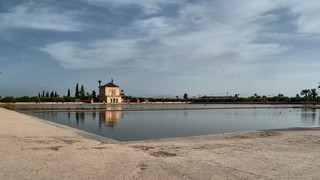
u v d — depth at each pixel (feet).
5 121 65.98
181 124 88.84
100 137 40.70
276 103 427.74
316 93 425.28
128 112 160.86
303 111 190.70
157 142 35.14
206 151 28.43
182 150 28.96
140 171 20.25
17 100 396.57
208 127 80.18
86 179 18.28
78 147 30.71
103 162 23.13
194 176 19.03
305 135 42.68
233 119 113.70
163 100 493.77
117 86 418.92
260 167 21.70
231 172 20.16
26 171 20.17
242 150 29.07
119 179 18.26
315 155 26.63
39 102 400.88
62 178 18.48
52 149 29.25
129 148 30.14
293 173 20.10
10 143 32.89
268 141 36.06
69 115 131.34
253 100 490.08
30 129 48.98
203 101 509.35
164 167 21.47
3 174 19.40
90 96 454.40
